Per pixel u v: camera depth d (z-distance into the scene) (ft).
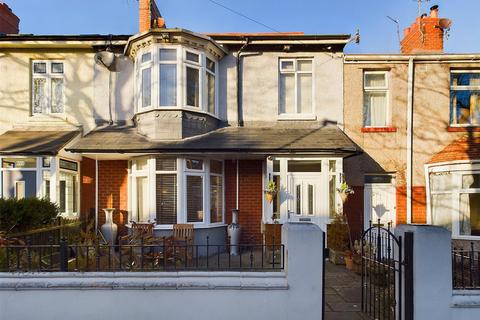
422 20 40.65
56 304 15.40
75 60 38.60
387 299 17.51
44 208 25.57
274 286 15.40
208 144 33.76
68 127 38.06
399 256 15.60
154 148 32.58
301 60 39.34
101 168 38.47
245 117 38.63
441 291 14.79
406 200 37.60
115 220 38.06
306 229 15.65
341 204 34.53
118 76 38.60
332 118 38.34
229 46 38.58
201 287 15.47
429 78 38.45
